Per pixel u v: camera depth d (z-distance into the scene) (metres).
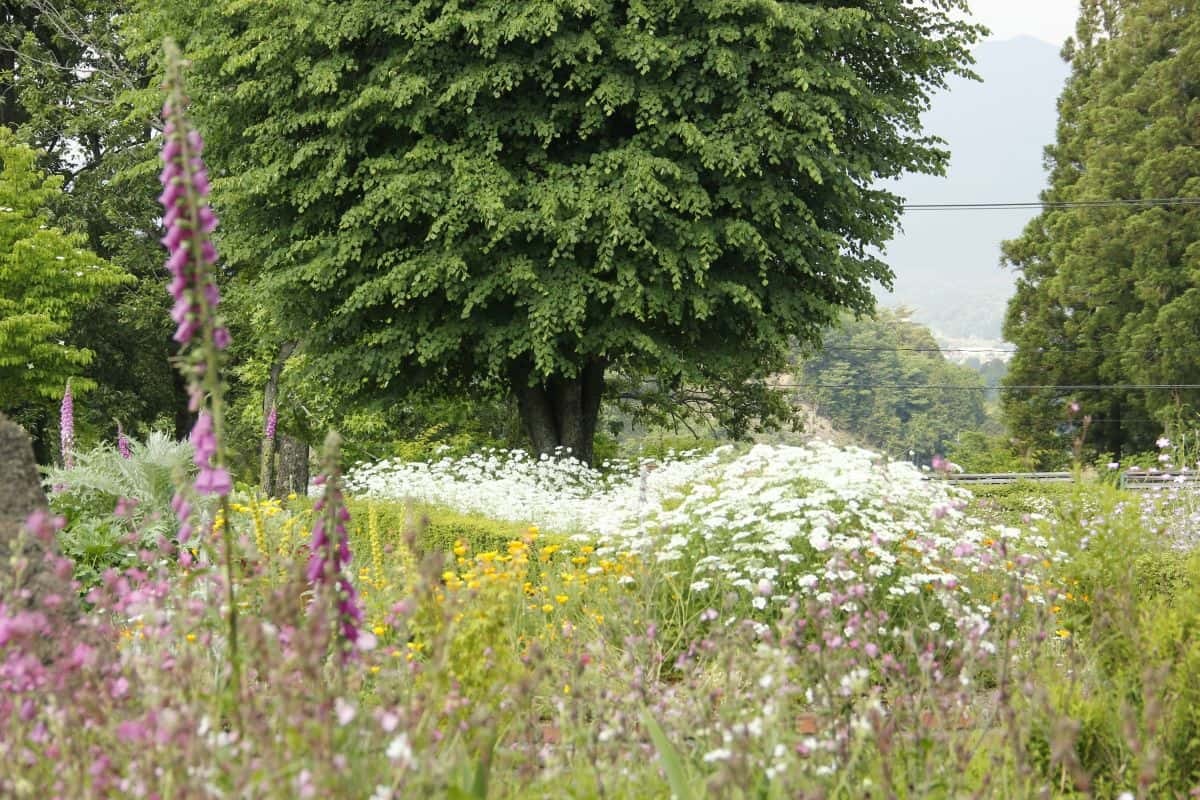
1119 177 38.00
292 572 3.54
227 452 3.28
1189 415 34.62
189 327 3.18
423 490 14.27
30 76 29.00
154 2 20.23
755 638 5.07
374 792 2.95
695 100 17.50
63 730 3.09
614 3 18.03
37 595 4.39
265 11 17.72
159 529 8.24
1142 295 36.03
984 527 8.73
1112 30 42.03
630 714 4.09
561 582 7.47
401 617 4.36
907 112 19.98
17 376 21.91
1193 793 3.92
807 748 3.57
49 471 10.24
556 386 20.78
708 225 17.33
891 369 83.38
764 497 7.62
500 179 17.06
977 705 4.75
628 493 11.54
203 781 2.76
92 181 29.45
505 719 4.22
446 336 17.86
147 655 3.78
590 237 16.91
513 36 16.80
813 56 17.94
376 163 17.33
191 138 3.21
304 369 19.45
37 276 21.75
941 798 3.79
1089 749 4.33
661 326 19.05
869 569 6.14
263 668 3.24
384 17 17.39
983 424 85.44
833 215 19.80
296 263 18.75
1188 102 37.34
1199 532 9.61
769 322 18.48
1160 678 3.81
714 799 3.01
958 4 20.55
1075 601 5.84
